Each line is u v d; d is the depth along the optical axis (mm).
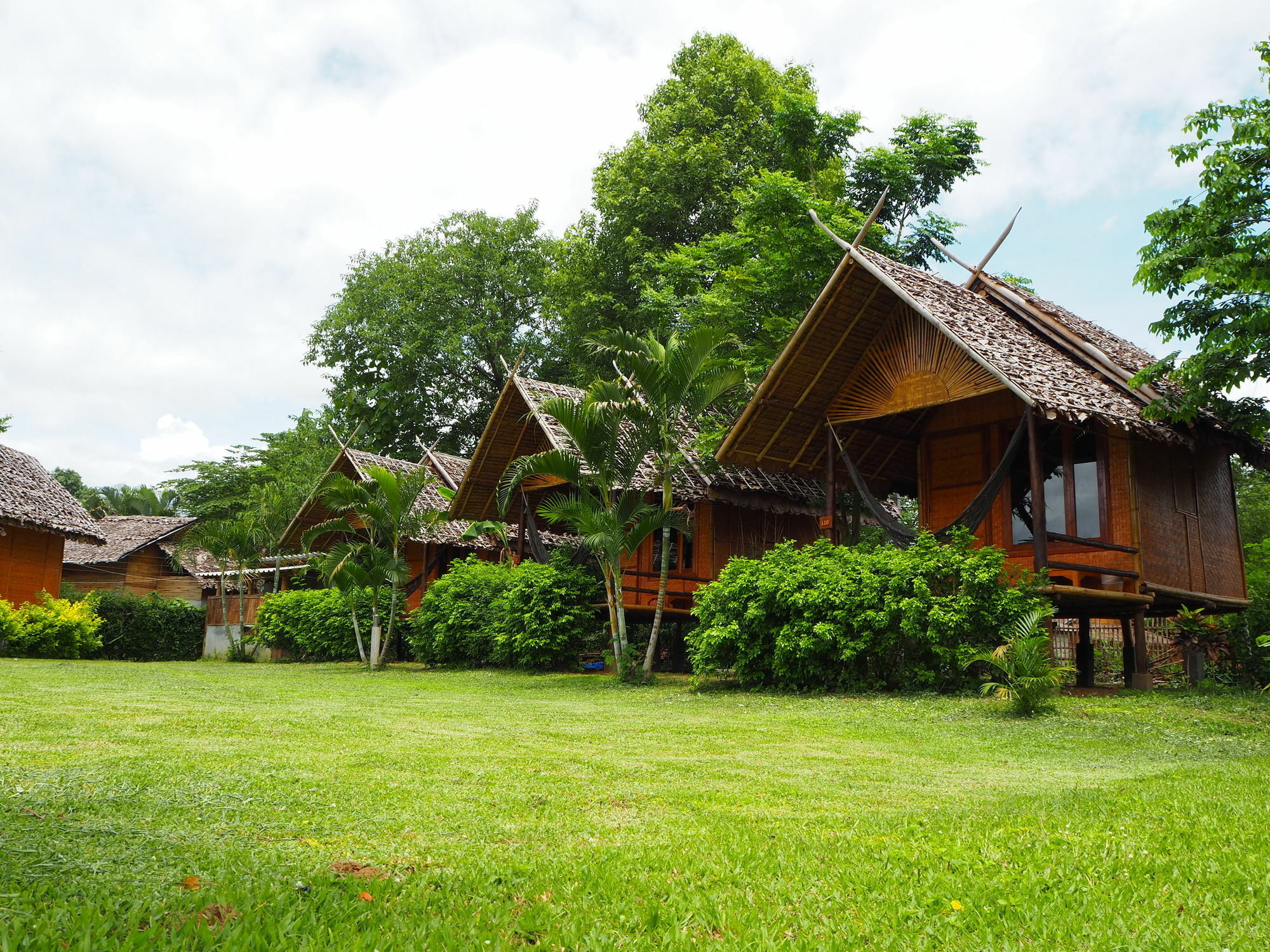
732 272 25062
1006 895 3855
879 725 10695
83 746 7637
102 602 30016
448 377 41281
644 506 17547
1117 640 20312
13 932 3020
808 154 27594
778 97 32094
